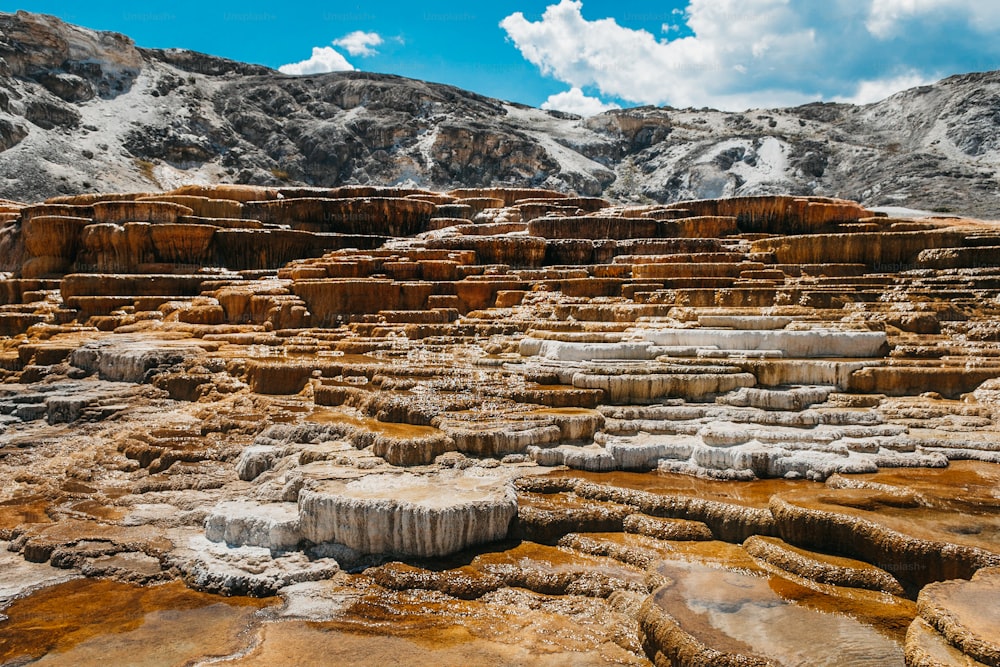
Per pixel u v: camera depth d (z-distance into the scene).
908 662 4.66
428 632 5.84
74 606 6.42
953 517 6.50
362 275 17.22
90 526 7.91
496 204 26.58
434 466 8.37
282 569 6.80
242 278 18.42
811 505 6.71
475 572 6.61
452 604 6.27
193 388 12.07
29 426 11.20
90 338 15.12
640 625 5.55
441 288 16.36
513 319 14.61
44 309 17.58
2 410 11.59
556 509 7.41
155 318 16.42
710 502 7.27
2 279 19.70
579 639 5.71
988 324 12.02
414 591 6.45
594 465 8.56
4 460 9.93
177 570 6.97
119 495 8.69
